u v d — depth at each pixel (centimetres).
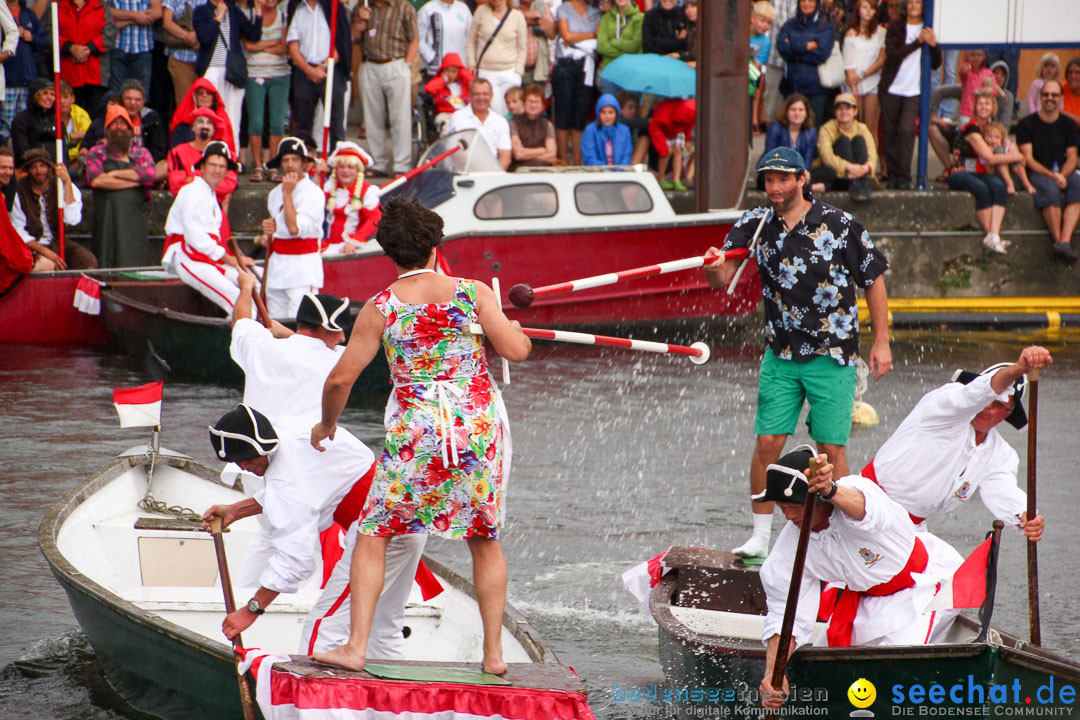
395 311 1290
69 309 4156
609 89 4778
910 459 1532
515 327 1324
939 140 5272
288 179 3534
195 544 1958
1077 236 5106
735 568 1742
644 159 4844
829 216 1836
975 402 1481
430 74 4994
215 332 3559
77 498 1950
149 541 1948
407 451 1290
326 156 4322
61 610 1892
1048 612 1909
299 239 3572
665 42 4722
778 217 1867
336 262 3919
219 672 1438
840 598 1479
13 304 4122
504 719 1255
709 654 1494
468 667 1329
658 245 4266
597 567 2134
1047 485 2627
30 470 2586
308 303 1912
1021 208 5047
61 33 4562
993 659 1285
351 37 4881
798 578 1324
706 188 4503
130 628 1558
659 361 4016
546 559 2172
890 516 1412
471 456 1292
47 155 4281
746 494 2567
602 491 2572
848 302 1856
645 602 1786
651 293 4288
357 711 1250
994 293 5050
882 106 5047
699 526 2353
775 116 5106
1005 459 1574
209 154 3619
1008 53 5334
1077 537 2288
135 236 4422
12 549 2130
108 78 4709
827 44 4862
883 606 1450
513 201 4200
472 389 1311
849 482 1422
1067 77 5194
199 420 3069
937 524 2400
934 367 3950
